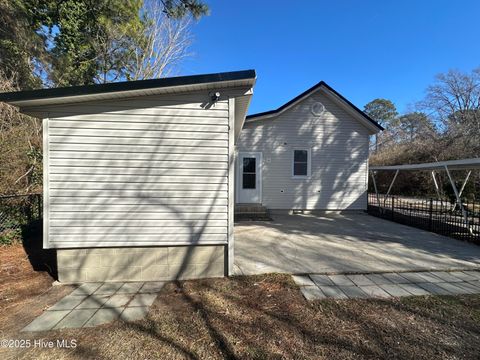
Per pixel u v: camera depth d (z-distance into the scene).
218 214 3.89
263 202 10.14
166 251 3.86
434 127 21.36
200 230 3.87
